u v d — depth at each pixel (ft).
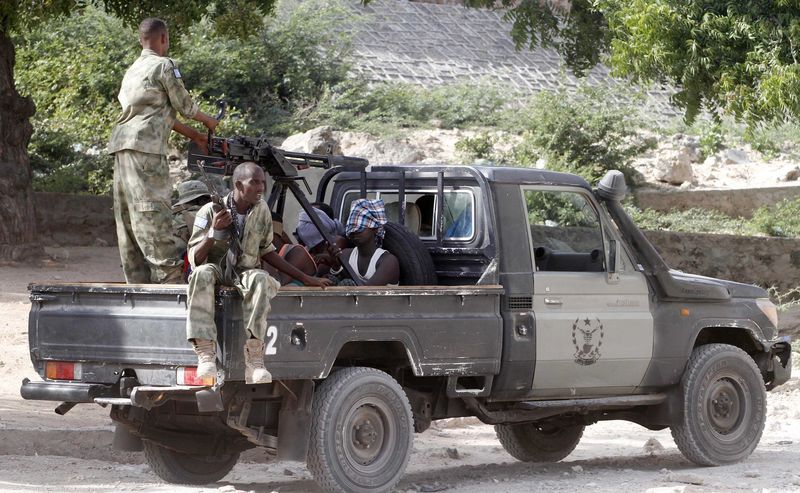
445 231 38.96
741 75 75.77
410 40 187.01
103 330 32.42
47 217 110.63
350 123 152.56
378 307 33.96
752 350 45.85
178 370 31.09
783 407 60.59
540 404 38.78
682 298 41.83
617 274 40.09
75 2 96.17
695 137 170.30
